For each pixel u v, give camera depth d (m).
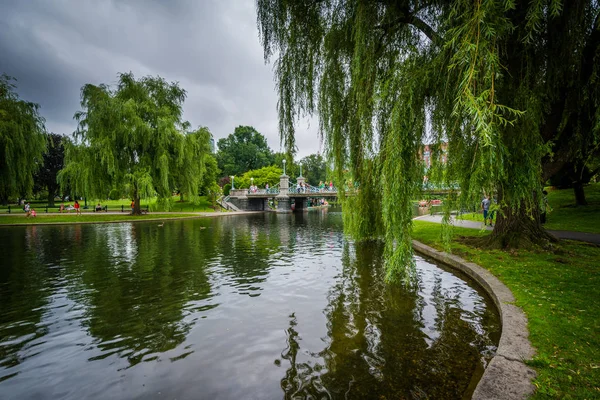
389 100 6.52
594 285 6.00
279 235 19.31
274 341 5.08
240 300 7.10
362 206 11.41
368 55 6.90
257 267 10.33
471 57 4.55
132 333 5.52
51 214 32.03
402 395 3.60
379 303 6.61
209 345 5.01
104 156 25.48
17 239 17.22
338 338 5.11
